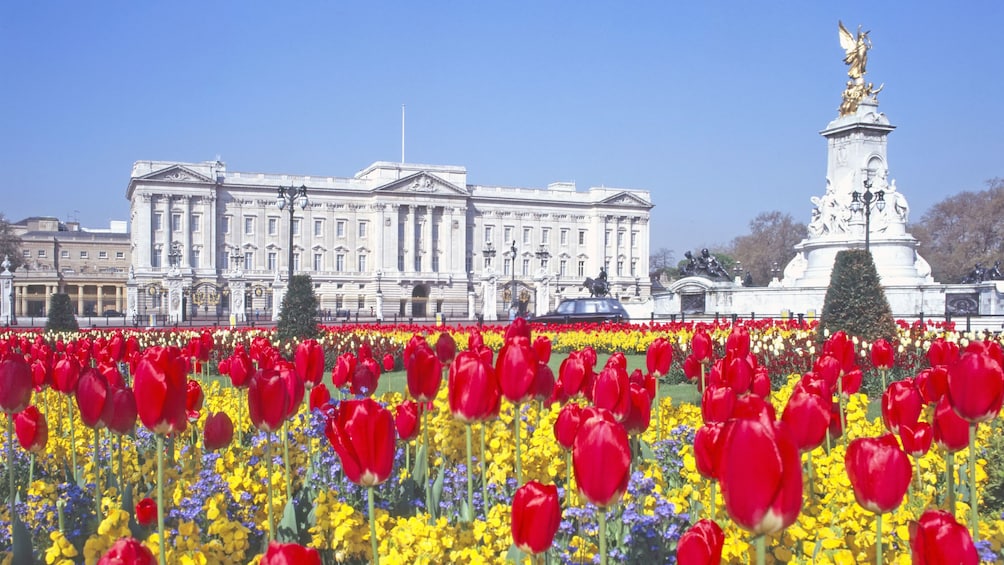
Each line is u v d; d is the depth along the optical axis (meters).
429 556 5.81
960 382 5.94
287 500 7.44
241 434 10.80
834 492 7.34
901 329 26.88
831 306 24.06
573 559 6.21
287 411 6.34
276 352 11.00
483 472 6.95
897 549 6.27
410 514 7.77
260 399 6.12
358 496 8.30
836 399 11.04
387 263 137.38
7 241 134.62
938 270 117.19
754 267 150.25
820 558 5.77
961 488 8.68
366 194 138.75
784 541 6.45
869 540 6.05
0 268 132.50
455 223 142.38
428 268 140.25
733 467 3.48
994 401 5.87
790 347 23.52
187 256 127.19
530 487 4.38
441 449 9.30
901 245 50.34
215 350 28.39
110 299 148.50
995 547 6.30
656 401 9.80
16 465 10.28
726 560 5.75
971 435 6.20
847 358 10.26
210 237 128.62
